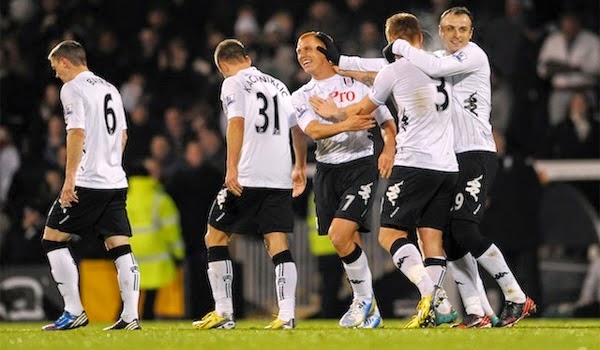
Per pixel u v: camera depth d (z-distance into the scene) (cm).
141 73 6706
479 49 3319
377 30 6444
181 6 7012
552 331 3036
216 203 3441
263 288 5384
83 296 5366
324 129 3406
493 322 3403
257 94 3409
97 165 3397
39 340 2828
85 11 7038
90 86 3391
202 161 5538
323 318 5122
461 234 3316
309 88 3512
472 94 3312
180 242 5325
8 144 6625
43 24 6981
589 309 5244
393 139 3512
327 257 5088
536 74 6062
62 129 6456
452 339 2666
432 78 3266
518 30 6109
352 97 3497
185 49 6750
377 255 5194
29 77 6894
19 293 5509
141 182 5297
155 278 5281
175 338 2844
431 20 6316
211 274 3459
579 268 5266
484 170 3309
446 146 3266
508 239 5069
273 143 3416
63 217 3409
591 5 6700
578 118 5919
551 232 5316
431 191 3259
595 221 5272
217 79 6575
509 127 5753
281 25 6644
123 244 3456
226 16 6969
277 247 3434
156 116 6538
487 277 5056
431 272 3278
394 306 5188
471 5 6394
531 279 5128
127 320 3453
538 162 5378
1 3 7256
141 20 7056
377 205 5178
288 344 2566
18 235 5675
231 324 3459
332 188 3584
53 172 5916
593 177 5347
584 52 6288
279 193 3425
